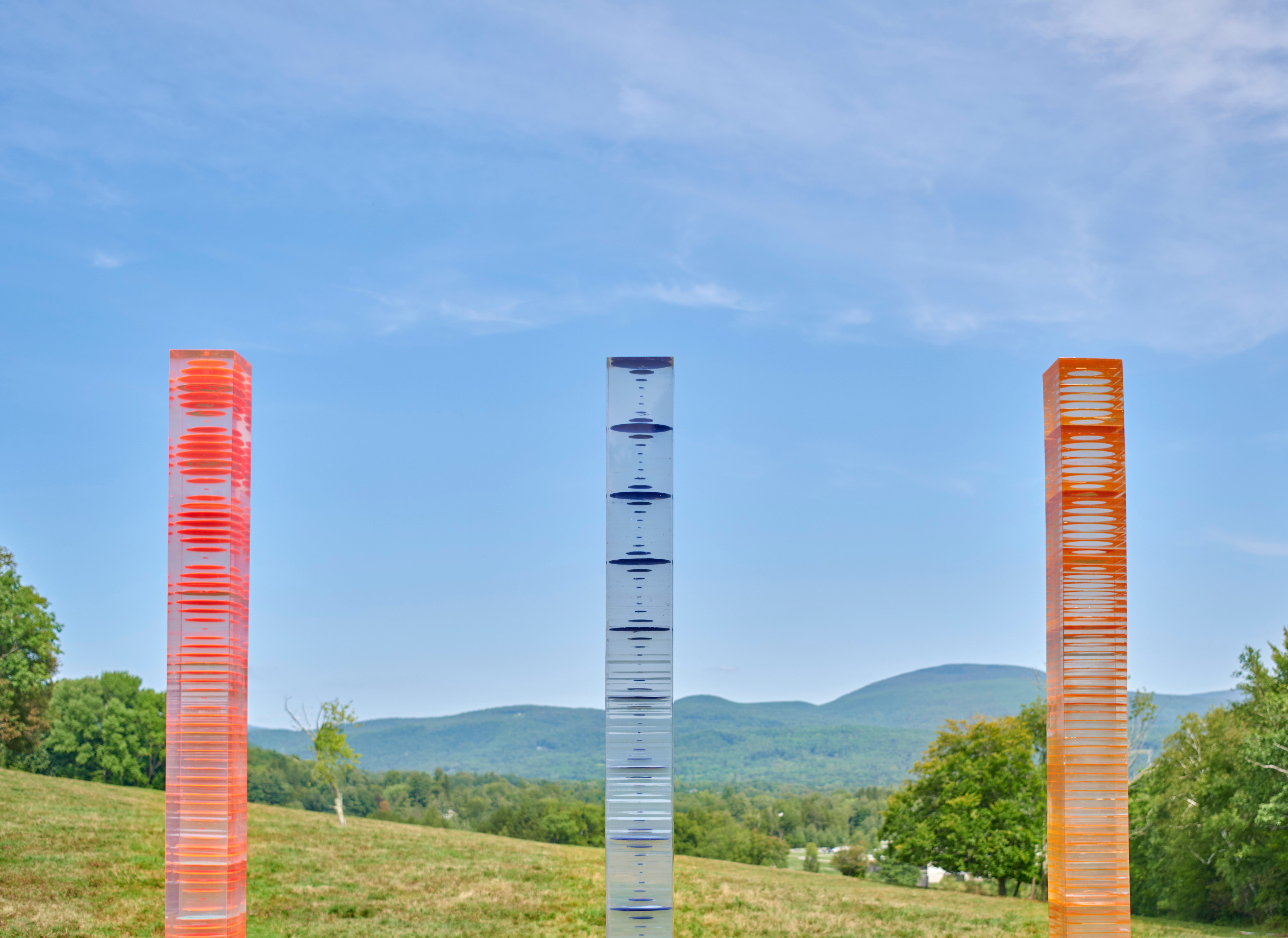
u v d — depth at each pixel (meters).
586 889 30.70
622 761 12.07
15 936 20.81
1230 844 34.28
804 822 82.44
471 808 78.06
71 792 41.69
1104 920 11.41
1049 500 12.31
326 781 43.78
